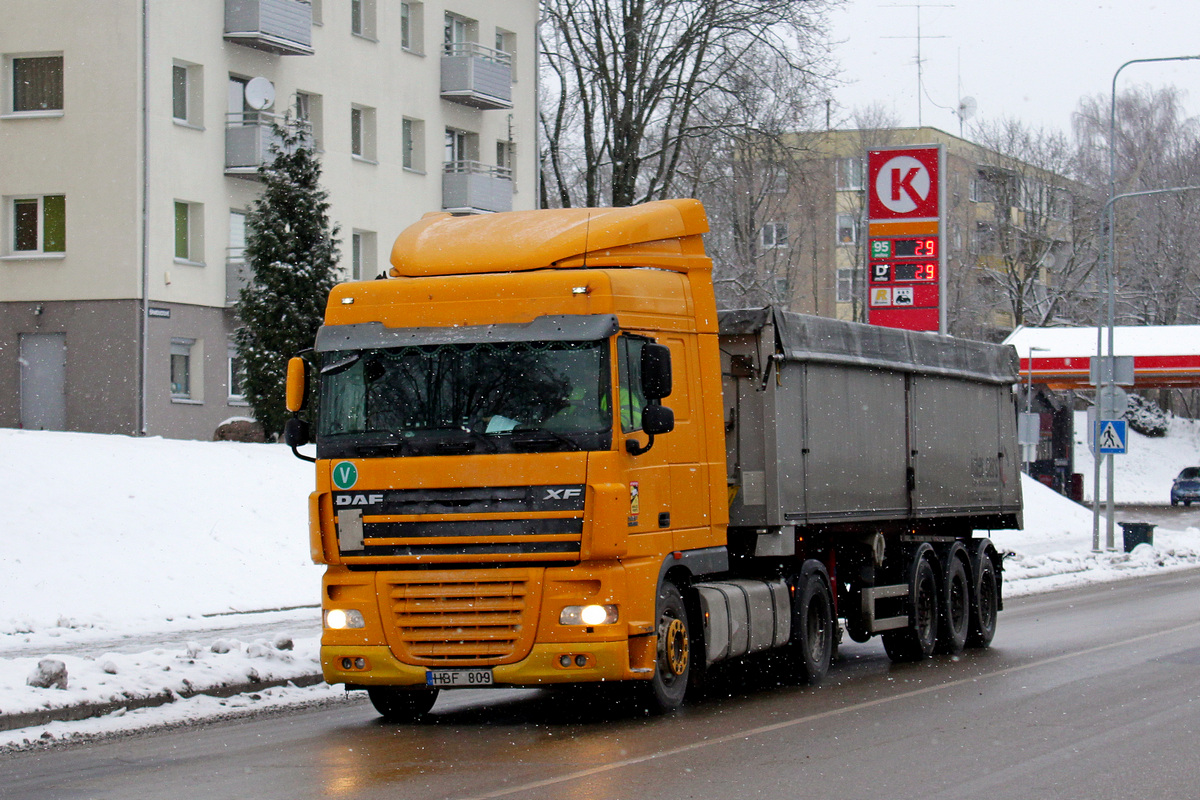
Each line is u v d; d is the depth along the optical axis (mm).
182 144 39688
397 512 11883
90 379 38438
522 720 12633
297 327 34562
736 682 15523
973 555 19375
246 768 10156
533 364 11844
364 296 12352
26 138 38969
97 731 11891
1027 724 11789
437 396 11938
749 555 14570
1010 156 81438
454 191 49438
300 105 44281
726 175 54781
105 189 38312
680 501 12766
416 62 48469
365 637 11953
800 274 86938
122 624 19312
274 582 23438
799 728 11789
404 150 48531
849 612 16797
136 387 38094
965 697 13664
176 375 39906
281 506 26672
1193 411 93875
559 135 54312
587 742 11172
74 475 24641
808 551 15875
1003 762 10016
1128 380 37438
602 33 48781
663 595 12539
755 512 14461
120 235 38188
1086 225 80312
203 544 23859
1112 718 12000
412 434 11914
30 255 39000
